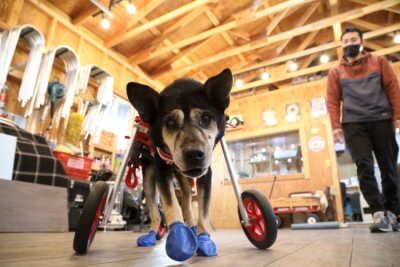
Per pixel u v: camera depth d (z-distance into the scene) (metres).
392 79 1.95
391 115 1.89
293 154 5.02
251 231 1.16
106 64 4.44
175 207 0.90
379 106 1.91
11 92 3.10
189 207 1.37
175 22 4.52
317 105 5.17
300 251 0.98
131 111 4.71
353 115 1.95
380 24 4.73
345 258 0.77
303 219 4.32
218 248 1.14
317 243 1.28
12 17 3.24
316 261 0.72
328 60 5.31
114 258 0.84
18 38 3.04
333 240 1.44
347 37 2.07
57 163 2.59
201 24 4.71
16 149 2.33
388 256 0.79
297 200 4.11
